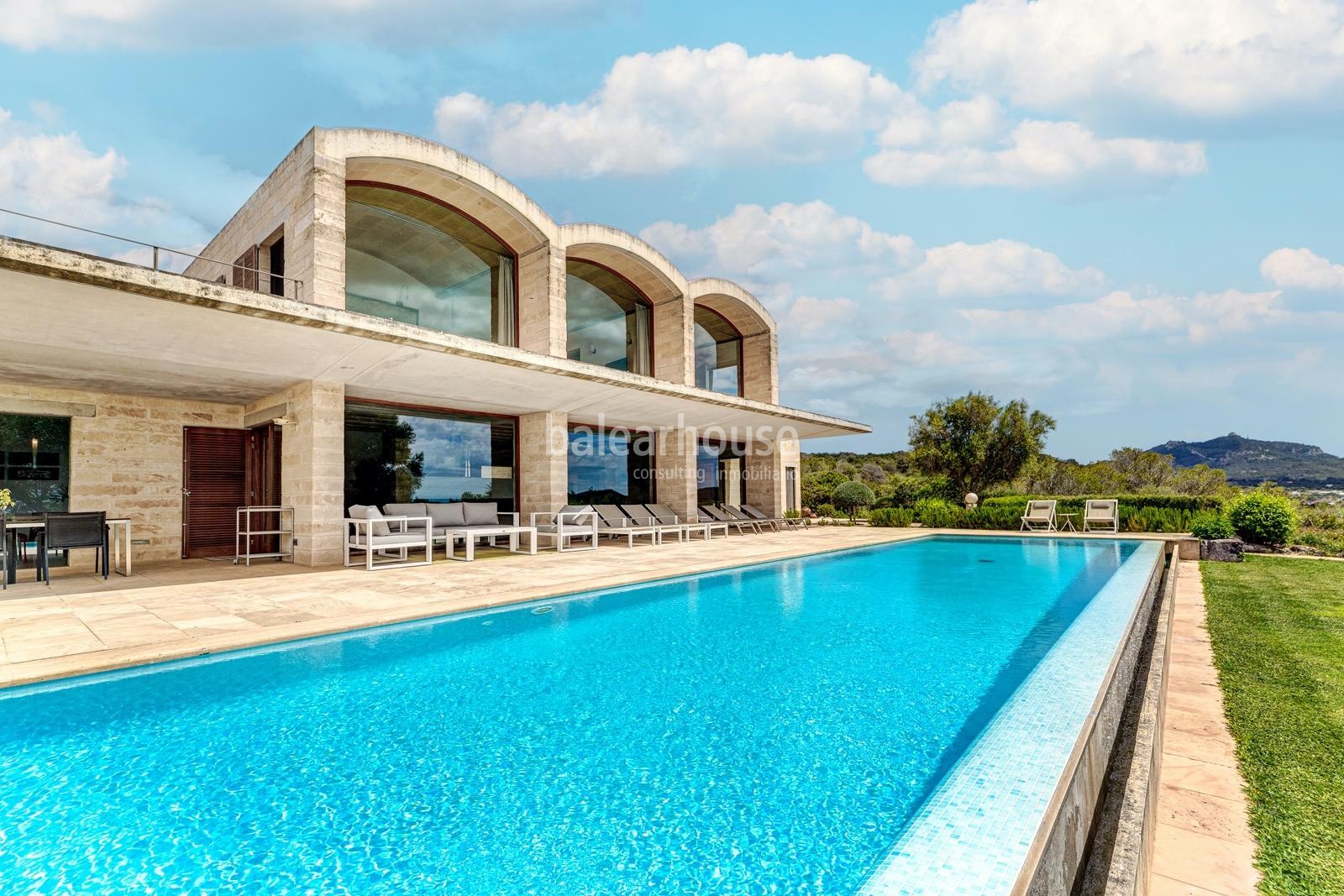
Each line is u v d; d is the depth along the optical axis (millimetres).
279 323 8656
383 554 12391
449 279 14766
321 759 3574
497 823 2926
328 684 4863
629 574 9688
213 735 3904
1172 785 3207
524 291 15320
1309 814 2926
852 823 2883
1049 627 6719
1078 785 2432
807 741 3783
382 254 13891
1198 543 12828
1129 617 5902
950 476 27781
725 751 3660
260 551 12352
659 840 2781
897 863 2551
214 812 3020
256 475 12805
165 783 3299
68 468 10906
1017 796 3047
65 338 7941
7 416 10359
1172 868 2531
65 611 6820
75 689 4656
